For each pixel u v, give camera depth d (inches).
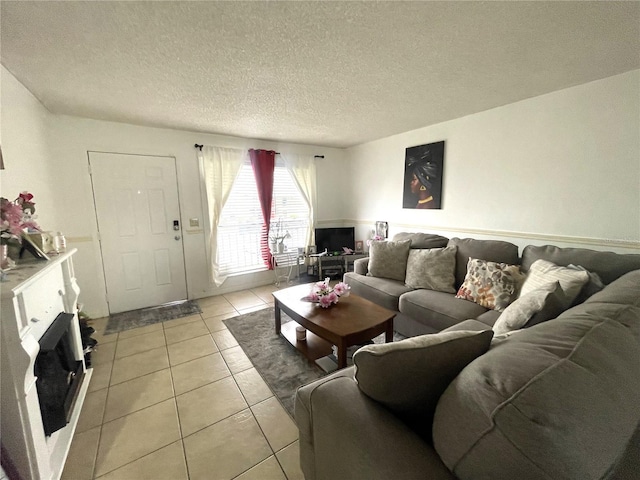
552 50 68.6
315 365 86.2
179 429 63.1
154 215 132.3
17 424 45.7
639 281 50.2
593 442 21.8
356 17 55.4
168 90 88.1
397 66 75.6
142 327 113.0
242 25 57.2
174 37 61.0
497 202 112.7
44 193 98.0
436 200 134.1
